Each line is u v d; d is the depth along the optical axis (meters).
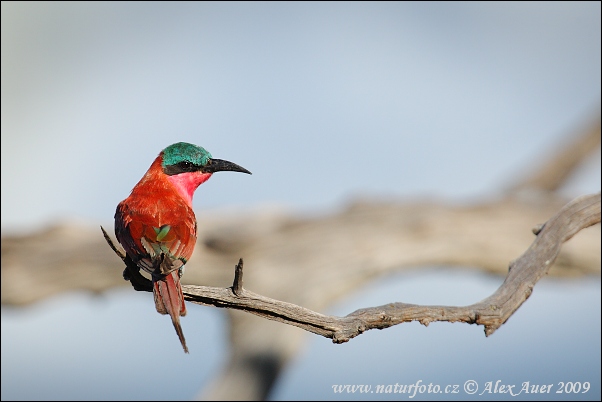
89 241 15.30
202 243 14.90
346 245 15.13
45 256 15.23
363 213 15.37
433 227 15.35
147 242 9.06
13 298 15.34
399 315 8.27
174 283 8.02
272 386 13.07
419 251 15.37
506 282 9.31
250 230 14.96
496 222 15.67
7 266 15.27
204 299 8.09
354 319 8.14
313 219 15.30
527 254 9.75
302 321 8.07
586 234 15.43
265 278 14.80
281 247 14.99
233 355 13.09
